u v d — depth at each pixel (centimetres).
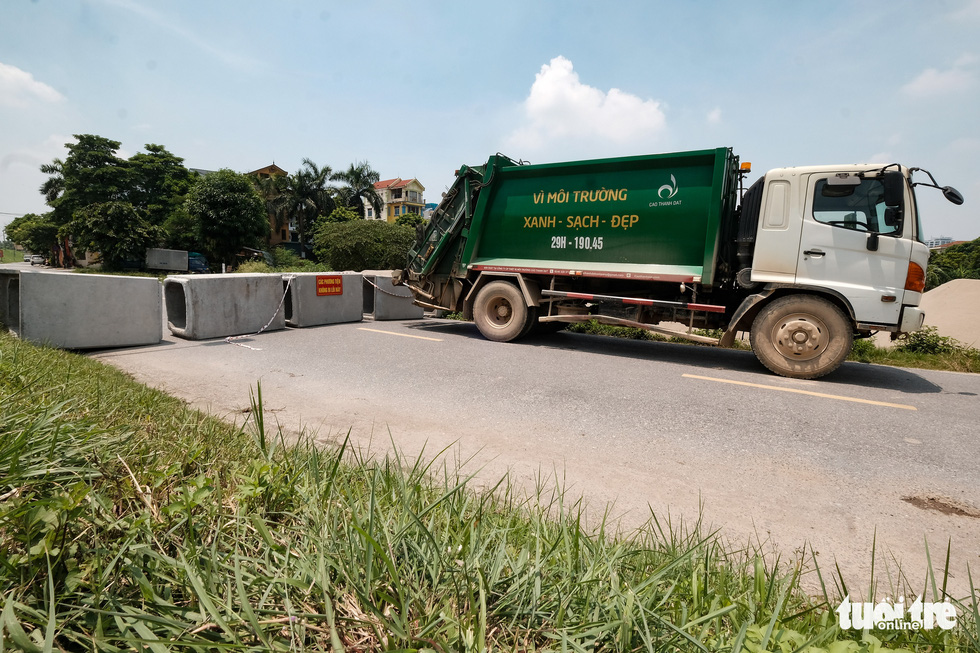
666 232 739
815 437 416
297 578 135
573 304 827
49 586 110
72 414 239
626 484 328
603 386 564
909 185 598
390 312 1134
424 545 157
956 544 266
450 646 119
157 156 4738
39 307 652
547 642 131
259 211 4041
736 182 736
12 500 136
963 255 6462
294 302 970
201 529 154
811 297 628
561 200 827
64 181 4641
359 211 5228
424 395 520
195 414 339
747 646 135
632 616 137
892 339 620
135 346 748
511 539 193
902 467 360
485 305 891
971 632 157
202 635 114
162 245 4012
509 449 383
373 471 215
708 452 384
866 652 130
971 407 510
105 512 142
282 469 202
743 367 701
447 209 959
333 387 544
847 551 257
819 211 625
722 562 220
